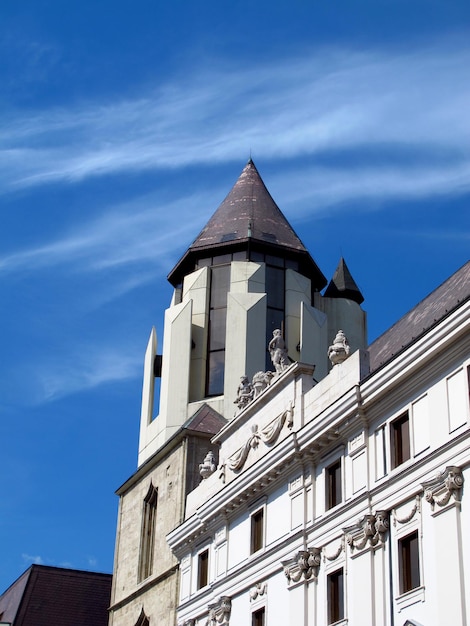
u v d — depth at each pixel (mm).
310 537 42656
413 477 36812
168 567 59125
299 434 44125
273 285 69938
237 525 49688
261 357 66125
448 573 33688
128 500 68750
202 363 67562
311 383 46812
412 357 37594
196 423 62562
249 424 51031
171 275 73500
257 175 77188
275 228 72625
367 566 37938
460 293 40969
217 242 71188
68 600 76438
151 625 59688
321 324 69312
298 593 42094
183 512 59438
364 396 40250
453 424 35562
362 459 40094
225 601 48281
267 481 46719
